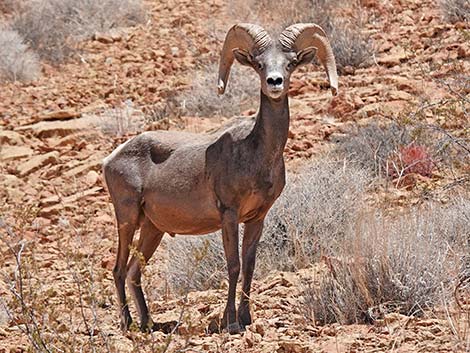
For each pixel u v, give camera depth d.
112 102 37.62
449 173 23.81
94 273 21.06
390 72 33.84
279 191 16.66
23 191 29.80
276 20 42.34
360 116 29.78
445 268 16.69
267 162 16.23
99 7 46.59
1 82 40.59
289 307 17.06
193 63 41.06
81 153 32.59
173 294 20.06
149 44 43.88
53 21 45.22
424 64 33.69
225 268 20.25
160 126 33.41
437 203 20.98
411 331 14.95
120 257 17.80
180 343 15.35
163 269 21.33
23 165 31.73
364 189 23.41
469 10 37.53
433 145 25.22
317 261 20.38
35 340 13.85
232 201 16.34
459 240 18.05
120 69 41.28
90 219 26.25
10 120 36.53
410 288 16.27
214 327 16.64
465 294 16.36
